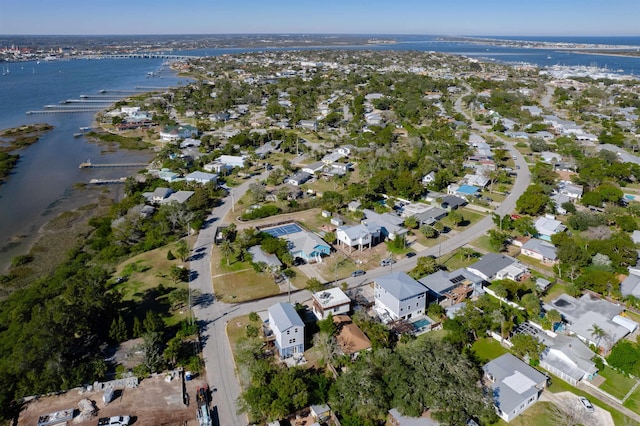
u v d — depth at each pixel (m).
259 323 76.00
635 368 62.22
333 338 68.75
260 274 91.75
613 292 80.88
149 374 64.38
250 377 61.22
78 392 61.28
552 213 118.62
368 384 56.84
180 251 97.31
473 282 84.38
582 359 64.12
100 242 106.69
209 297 84.38
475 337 72.31
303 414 57.28
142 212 117.19
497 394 58.12
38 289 82.44
